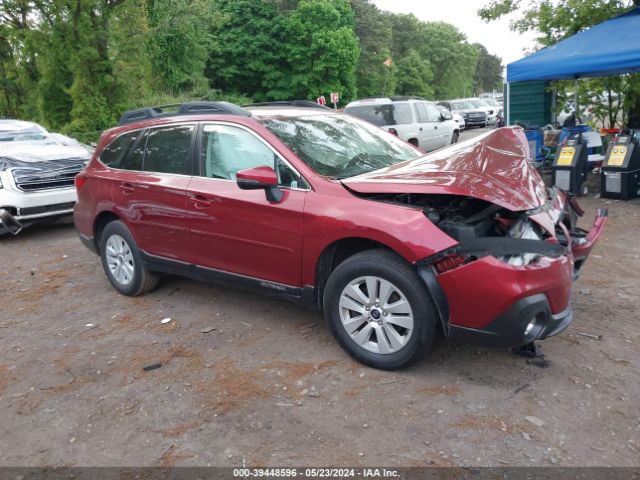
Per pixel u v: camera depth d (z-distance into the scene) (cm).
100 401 363
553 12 1215
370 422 326
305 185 402
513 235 352
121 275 552
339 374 379
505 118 1384
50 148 908
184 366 403
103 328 480
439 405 338
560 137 1039
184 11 2800
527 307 327
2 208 805
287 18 3906
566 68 935
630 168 899
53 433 331
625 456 288
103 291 579
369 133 515
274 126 447
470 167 385
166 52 2883
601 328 436
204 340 444
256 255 429
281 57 3950
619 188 911
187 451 308
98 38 2205
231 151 449
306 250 396
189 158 476
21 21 2181
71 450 314
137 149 526
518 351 394
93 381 389
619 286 524
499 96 4909
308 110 515
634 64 866
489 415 326
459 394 348
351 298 379
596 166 1121
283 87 4022
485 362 386
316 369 387
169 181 482
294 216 397
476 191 343
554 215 384
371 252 368
